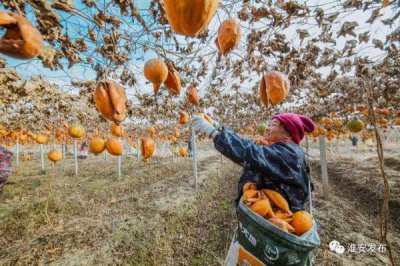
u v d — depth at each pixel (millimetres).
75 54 1810
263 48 2168
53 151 3859
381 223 1750
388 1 1756
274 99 1230
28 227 5598
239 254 1402
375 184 8305
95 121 6797
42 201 7414
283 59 2494
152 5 1743
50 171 13055
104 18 1661
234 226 5477
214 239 5008
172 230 5281
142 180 10648
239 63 2695
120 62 1861
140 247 4457
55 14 1240
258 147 1438
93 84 2309
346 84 3756
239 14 2008
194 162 8016
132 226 5219
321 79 3740
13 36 759
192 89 1764
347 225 5453
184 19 724
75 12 1252
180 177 10352
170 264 4219
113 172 12633
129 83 2293
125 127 9547
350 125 3922
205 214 6301
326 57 2480
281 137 1667
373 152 19281
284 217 1374
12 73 2107
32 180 10609
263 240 1275
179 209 6242
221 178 10414
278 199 1409
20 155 23047
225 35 1138
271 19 2041
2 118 5898
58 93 3430
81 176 11641
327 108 5324
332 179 10734
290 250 1229
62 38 1677
